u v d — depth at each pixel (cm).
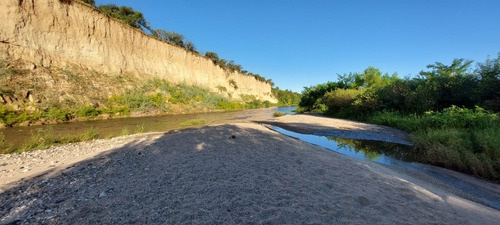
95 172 446
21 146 795
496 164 483
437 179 467
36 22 1942
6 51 1680
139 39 3181
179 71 3859
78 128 1377
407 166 561
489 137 582
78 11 2333
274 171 439
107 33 2669
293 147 689
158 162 511
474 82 1093
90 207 282
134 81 2792
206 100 3750
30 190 347
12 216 256
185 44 5028
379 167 524
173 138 826
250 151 615
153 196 318
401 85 1464
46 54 1962
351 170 468
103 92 2241
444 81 1227
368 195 333
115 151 653
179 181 381
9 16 1750
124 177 409
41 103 1611
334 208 286
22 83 1612
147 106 2530
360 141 878
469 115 824
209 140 770
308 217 261
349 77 2719
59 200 305
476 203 342
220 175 411
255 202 299
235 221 249
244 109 4547
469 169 507
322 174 430
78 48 2283
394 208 292
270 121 1634
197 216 259
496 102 954
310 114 2417
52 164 530
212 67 4972
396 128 1162
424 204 311
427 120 959
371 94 1658
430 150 615
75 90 1972
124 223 241
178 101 3172
